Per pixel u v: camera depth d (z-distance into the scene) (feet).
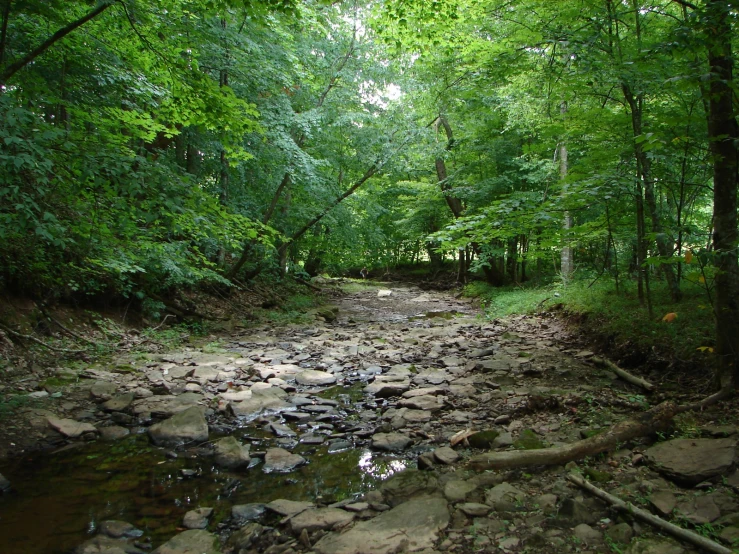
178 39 26.61
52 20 22.66
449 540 9.86
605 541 9.50
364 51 49.16
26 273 26.63
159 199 18.15
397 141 52.13
